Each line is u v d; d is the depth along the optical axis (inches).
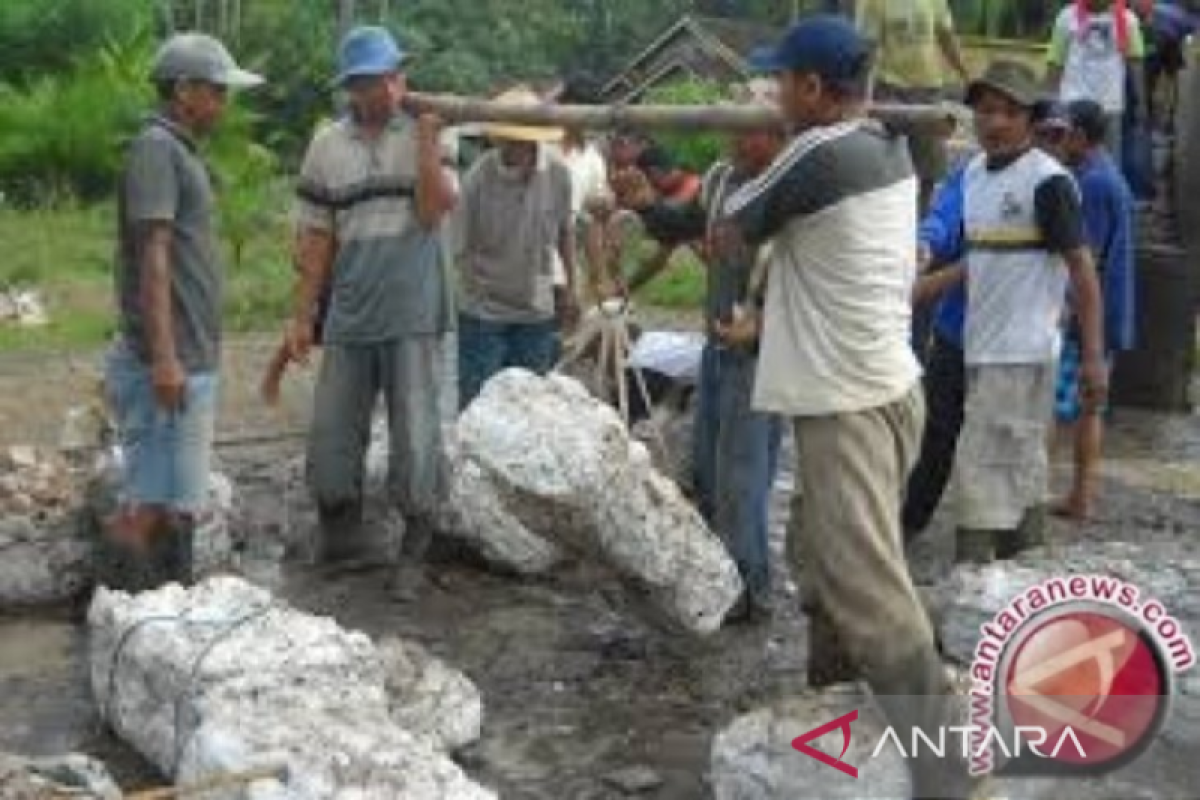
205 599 207.0
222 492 258.7
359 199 249.3
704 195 238.4
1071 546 250.4
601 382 305.6
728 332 230.1
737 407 236.4
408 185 249.1
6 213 629.6
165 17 893.2
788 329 180.2
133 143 217.3
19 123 676.7
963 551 247.9
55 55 794.8
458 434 246.8
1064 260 239.6
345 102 260.7
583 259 340.5
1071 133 328.5
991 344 240.8
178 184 217.0
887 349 179.0
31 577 241.0
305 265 256.5
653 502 234.1
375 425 297.9
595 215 307.7
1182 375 400.5
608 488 231.9
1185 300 398.0
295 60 883.4
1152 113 489.7
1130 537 290.4
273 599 218.4
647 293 519.2
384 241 249.9
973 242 241.9
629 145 271.3
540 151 287.6
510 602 251.1
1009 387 240.8
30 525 243.9
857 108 180.1
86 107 682.2
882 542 176.7
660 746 203.3
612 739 205.0
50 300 495.2
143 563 229.5
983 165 243.9
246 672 187.8
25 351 419.8
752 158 221.0
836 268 176.9
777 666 228.7
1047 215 237.0
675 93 862.5
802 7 999.0
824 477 178.5
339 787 165.8
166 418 222.1
